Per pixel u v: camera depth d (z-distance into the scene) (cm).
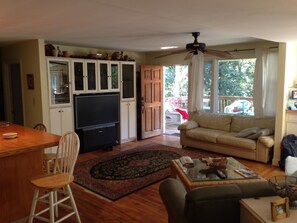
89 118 557
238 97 595
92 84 564
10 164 270
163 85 731
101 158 508
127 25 331
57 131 505
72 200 260
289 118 455
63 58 504
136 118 668
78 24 323
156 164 468
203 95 630
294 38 392
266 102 521
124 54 689
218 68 612
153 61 734
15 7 241
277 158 459
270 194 177
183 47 588
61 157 272
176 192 214
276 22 281
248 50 547
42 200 268
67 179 249
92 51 609
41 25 327
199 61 609
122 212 304
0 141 272
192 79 620
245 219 168
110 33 395
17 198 277
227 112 618
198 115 609
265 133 473
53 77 496
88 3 224
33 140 277
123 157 511
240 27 312
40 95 476
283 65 441
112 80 602
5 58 556
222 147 518
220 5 218
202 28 354
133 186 375
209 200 171
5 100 582
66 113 519
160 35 419
